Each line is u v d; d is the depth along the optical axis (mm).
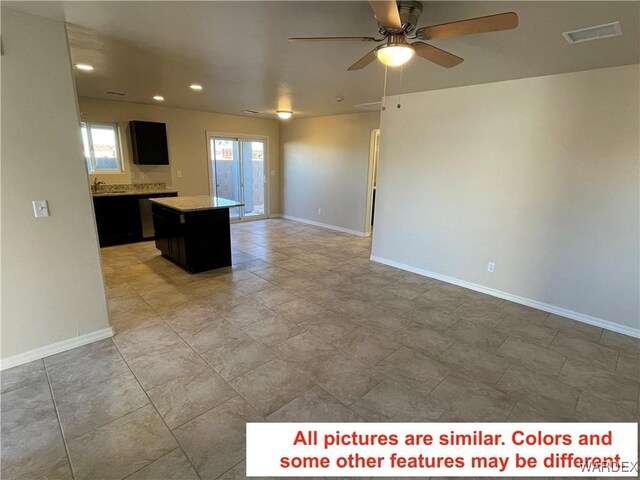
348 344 2736
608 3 1733
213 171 7125
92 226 2578
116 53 2850
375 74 3367
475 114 3697
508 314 3354
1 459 1648
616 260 3000
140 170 6070
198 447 1742
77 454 1683
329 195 7195
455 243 4086
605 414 2033
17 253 2285
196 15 2086
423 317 3246
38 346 2457
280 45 2609
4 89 2102
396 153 4527
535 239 3445
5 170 2172
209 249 4441
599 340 2883
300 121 7539
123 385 2197
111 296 3578
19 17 2082
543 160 3295
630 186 2863
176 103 5664
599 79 2898
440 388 2229
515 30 2121
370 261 5039
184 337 2799
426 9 1910
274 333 2889
